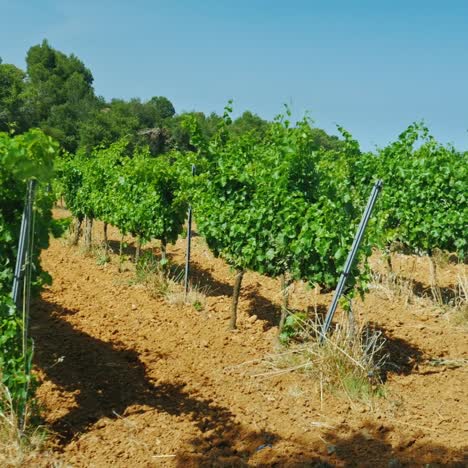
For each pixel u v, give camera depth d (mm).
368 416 5227
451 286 10336
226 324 7930
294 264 6555
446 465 4348
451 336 7539
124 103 65312
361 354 5984
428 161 9773
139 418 5004
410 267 11742
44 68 85500
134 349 6773
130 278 10523
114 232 16969
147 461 4332
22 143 4297
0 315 4508
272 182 6938
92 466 4242
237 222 7445
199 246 13992
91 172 13602
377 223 6660
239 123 59281
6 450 4297
